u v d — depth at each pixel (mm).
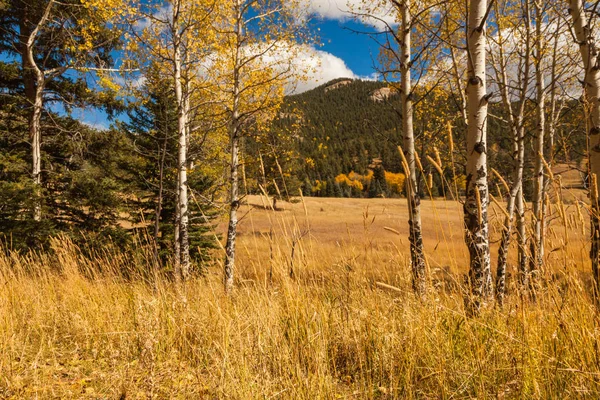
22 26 12273
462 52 7414
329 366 2791
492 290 3096
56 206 11664
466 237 3197
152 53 8492
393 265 3170
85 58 11352
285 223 3176
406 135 5664
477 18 3582
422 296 3023
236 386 2447
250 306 3330
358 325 3117
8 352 3227
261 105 8727
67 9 11336
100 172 12297
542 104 7488
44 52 12867
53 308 4402
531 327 2402
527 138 8086
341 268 3244
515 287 2613
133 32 8250
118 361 3273
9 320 3908
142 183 11250
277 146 7816
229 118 9273
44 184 12445
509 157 7566
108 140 13273
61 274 5469
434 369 2479
